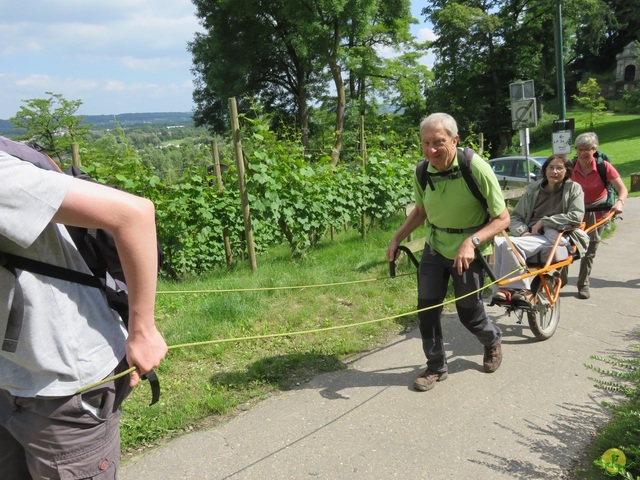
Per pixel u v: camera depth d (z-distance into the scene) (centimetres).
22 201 125
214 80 3212
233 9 3002
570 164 471
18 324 138
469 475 275
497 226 341
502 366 408
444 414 336
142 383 366
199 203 709
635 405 301
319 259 761
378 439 309
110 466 160
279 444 304
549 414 335
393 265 392
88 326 149
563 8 3784
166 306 530
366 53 3234
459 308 371
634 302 566
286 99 3716
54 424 147
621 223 1124
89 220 131
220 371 390
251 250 693
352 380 386
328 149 1029
